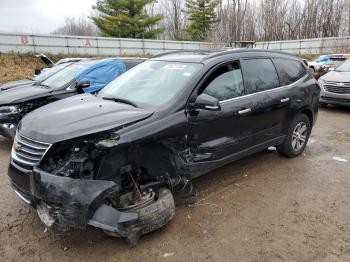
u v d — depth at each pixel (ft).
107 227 9.75
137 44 107.24
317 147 21.13
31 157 10.16
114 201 10.52
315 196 14.29
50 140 9.80
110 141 9.94
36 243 10.94
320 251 10.53
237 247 10.72
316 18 165.37
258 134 15.47
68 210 9.30
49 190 9.37
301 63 19.07
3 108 19.69
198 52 15.26
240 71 14.78
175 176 11.94
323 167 17.61
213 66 13.57
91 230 11.66
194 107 12.23
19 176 10.39
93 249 10.62
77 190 9.38
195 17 156.04
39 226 11.93
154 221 10.81
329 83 32.94
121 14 125.49
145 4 129.18
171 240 11.06
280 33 168.25
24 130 10.73
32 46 86.38
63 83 23.35
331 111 33.88
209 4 155.02
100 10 128.98
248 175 16.37
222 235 11.35
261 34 173.06
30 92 21.48
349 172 16.99
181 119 11.84
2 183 15.65
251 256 10.28
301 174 16.61
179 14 183.83
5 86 29.09
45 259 10.16
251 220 12.30
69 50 93.25
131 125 10.66
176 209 13.01
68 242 10.99
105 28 126.31
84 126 10.12
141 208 10.68
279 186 15.20
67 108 11.93
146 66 15.46
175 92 12.41
